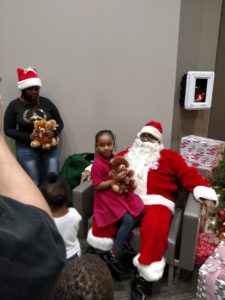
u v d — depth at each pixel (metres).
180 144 2.22
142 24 2.08
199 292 1.47
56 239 0.41
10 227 0.36
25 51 2.37
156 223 1.63
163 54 2.10
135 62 2.18
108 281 0.47
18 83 2.25
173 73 2.11
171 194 1.94
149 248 1.57
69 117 2.47
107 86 2.31
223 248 1.59
